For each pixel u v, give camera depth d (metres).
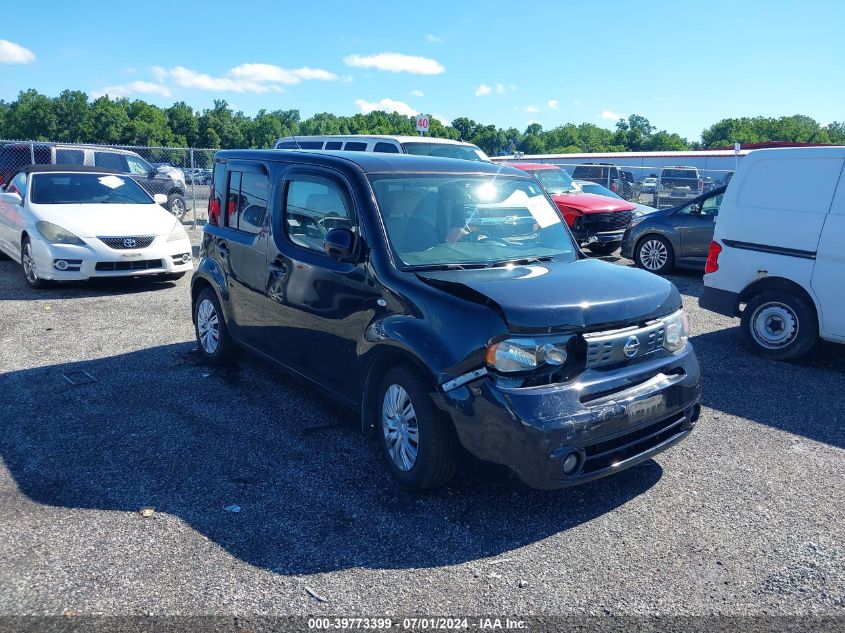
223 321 5.93
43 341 6.91
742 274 7.01
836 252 6.29
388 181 4.45
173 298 9.00
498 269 4.20
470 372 3.51
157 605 2.93
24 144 15.48
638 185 23.66
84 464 4.24
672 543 3.51
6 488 3.92
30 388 5.56
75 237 8.93
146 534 3.47
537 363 3.48
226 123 128.88
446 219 4.50
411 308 3.83
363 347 4.12
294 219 4.89
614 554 3.40
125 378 5.85
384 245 4.13
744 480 4.21
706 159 25.86
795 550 3.46
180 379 5.84
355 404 4.34
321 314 4.52
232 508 3.75
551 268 4.25
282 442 4.63
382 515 3.72
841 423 5.17
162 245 9.43
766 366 6.62
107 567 3.19
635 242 12.27
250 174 5.50
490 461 3.49
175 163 19.88
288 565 3.24
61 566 3.19
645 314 3.80
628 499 3.96
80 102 122.38
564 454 3.41
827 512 3.84
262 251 5.16
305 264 4.64
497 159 18.88
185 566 3.21
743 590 3.13
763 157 6.90
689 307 9.30
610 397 3.60
